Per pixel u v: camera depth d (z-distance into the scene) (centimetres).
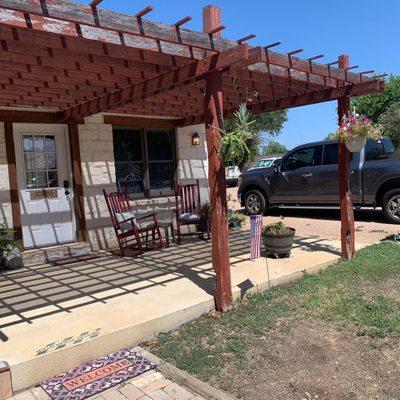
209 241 773
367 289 478
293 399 282
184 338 374
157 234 805
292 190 1086
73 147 714
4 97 579
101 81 497
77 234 727
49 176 709
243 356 338
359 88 568
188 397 288
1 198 640
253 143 422
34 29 297
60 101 620
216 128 410
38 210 691
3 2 268
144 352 353
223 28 373
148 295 454
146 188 834
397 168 918
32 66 439
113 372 321
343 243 606
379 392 286
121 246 688
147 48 360
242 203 1211
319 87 600
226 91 612
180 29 359
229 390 295
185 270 558
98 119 746
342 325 386
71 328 367
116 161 790
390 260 593
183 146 881
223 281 427
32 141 689
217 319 411
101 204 748
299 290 480
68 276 562
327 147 1037
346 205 602
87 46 354
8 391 298
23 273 594
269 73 489
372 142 965
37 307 433
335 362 326
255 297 464
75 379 313
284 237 593
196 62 413
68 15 296
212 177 420
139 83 502
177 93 604
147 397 289
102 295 464
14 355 316
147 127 829
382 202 955
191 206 830
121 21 324
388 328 373
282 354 341
